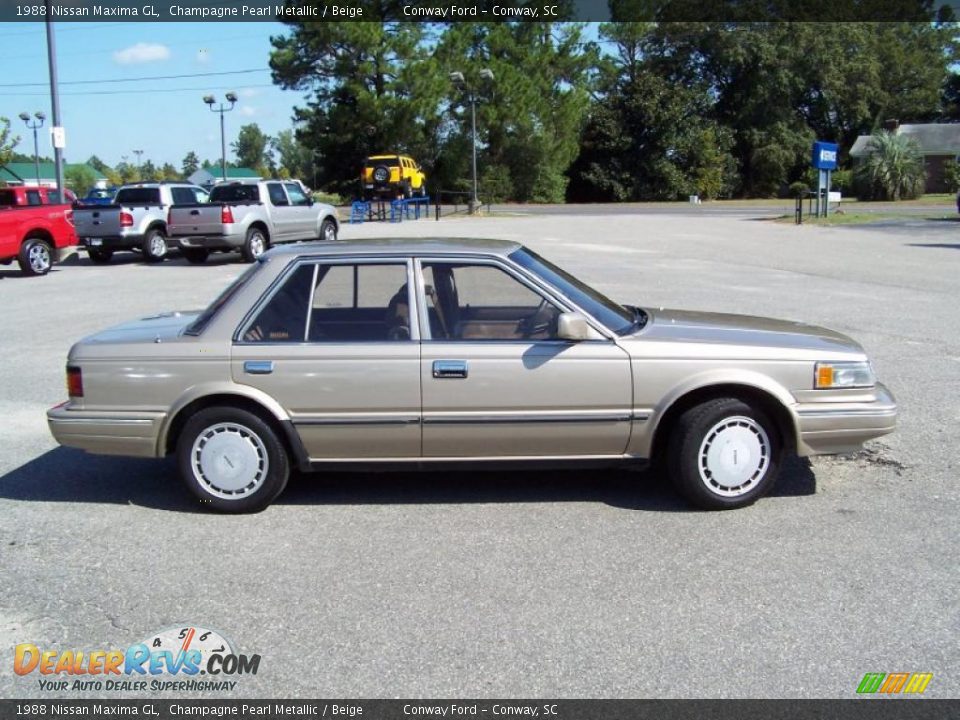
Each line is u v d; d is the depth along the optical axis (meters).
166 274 19.11
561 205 55.56
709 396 5.28
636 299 13.77
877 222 31.62
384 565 4.64
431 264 5.42
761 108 66.38
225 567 4.66
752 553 4.71
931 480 5.79
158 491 5.88
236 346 5.27
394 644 3.86
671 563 4.60
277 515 5.39
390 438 5.27
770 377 5.18
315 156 55.62
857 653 3.73
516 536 4.99
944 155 63.72
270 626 4.04
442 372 5.17
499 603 4.21
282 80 50.56
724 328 5.57
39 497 5.78
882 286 15.19
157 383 5.29
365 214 39.12
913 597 4.20
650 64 68.06
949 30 72.75
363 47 48.28
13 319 13.11
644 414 5.21
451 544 4.90
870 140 52.56
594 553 4.74
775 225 31.48
